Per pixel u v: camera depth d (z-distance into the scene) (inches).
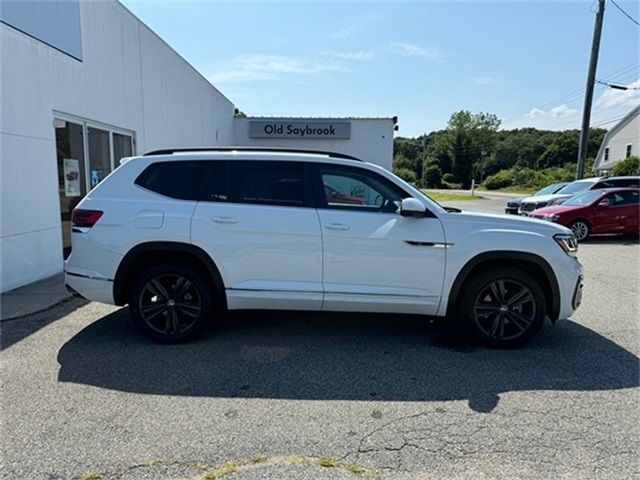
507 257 158.2
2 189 222.2
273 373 140.3
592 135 2974.9
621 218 443.8
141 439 103.9
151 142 407.8
